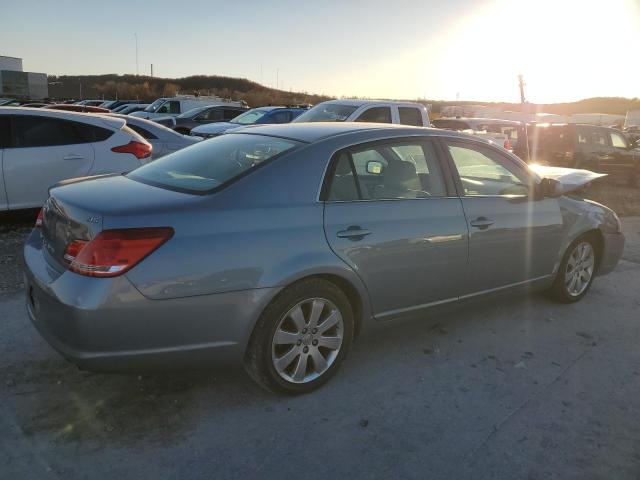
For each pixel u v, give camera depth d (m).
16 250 5.93
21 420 2.98
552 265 4.70
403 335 4.28
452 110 38.44
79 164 6.89
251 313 2.99
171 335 2.84
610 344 4.29
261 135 3.78
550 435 3.05
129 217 2.77
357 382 3.54
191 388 3.37
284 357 3.21
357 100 11.69
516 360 3.94
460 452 2.87
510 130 17.45
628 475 2.75
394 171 3.69
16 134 6.59
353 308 3.55
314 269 3.15
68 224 2.93
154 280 2.74
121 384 3.38
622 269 6.37
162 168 3.68
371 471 2.70
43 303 2.88
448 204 3.88
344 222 3.33
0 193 6.47
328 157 3.40
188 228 2.86
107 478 2.57
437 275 3.82
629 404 3.42
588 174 6.46
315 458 2.78
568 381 3.67
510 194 4.36
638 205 11.22
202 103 23.28
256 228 3.02
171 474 2.62
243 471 2.66
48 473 2.58
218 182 3.19
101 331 2.69
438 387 3.52
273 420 3.08
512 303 5.07
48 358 3.65
